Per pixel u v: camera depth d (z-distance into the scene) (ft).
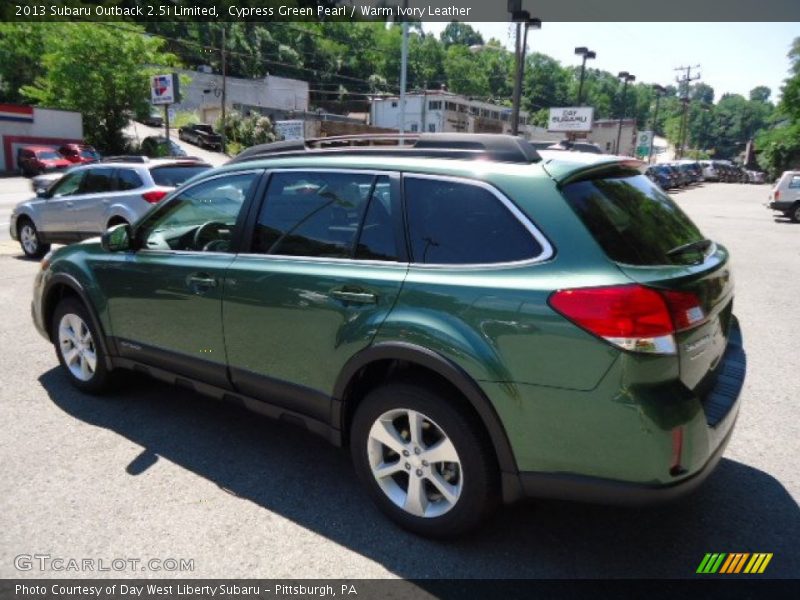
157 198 28.66
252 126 171.12
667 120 428.97
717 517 9.93
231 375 11.39
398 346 8.84
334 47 291.17
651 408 7.36
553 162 8.95
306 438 12.69
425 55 291.38
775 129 197.77
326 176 10.48
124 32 139.44
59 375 15.87
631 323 7.35
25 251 34.17
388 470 9.55
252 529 9.53
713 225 59.16
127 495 10.40
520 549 9.09
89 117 137.69
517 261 8.30
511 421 8.13
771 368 17.33
